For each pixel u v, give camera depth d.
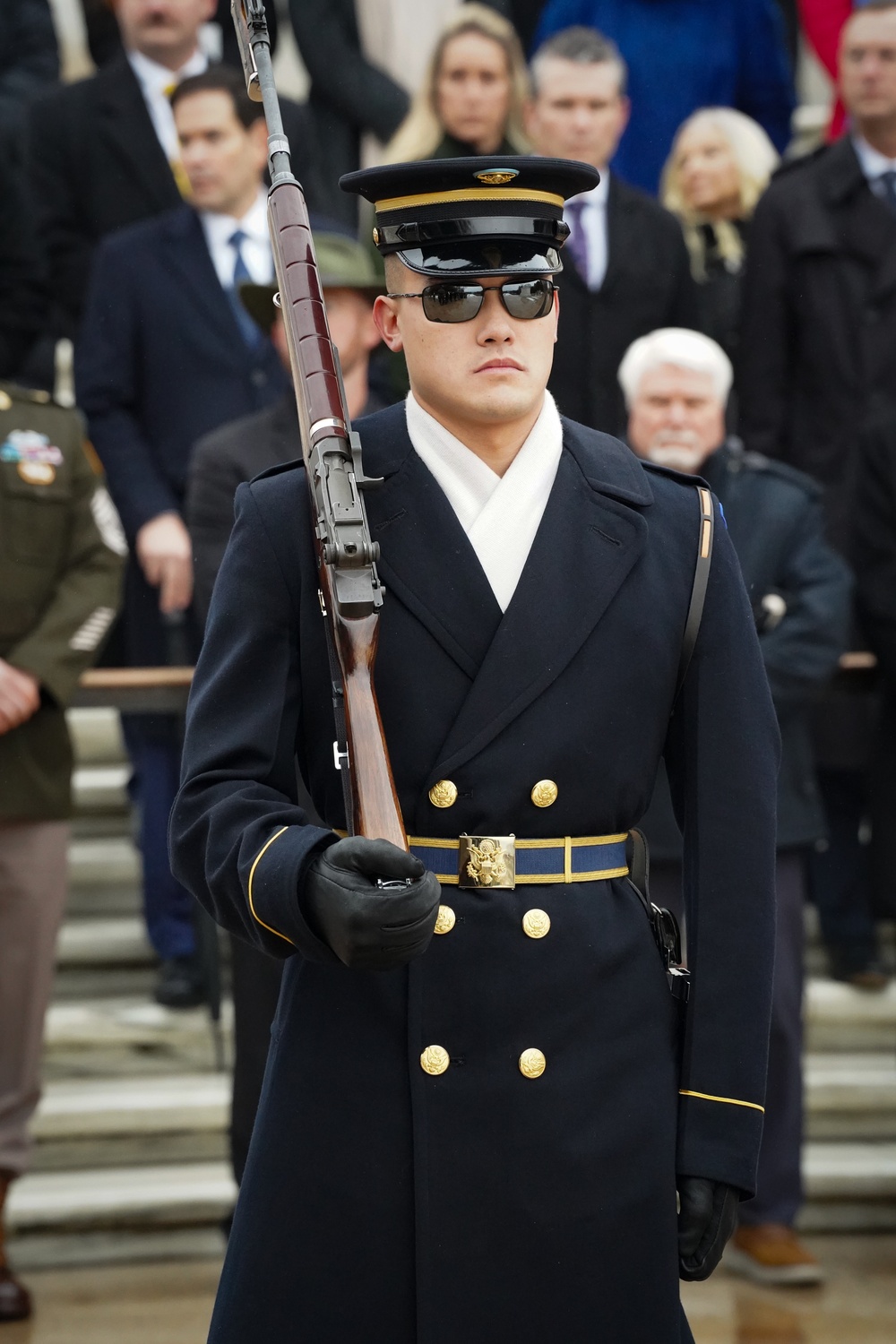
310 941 6.83
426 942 6.70
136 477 17.09
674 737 8.12
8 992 14.60
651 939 7.98
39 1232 15.70
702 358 14.80
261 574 7.73
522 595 7.68
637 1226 7.58
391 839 7.06
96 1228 15.75
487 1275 7.46
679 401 14.77
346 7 21.69
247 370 17.27
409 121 18.67
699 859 7.87
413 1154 7.50
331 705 7.74
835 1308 14.66
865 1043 18.12
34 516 14.69
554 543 7.79
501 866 7.62
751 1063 7.77
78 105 19.30
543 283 7.59
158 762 16.89
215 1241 15.78
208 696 7.69
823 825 15.12
